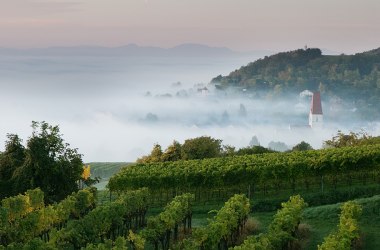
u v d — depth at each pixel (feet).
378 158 240.94
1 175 234.38
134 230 195.11
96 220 165.99
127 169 269.85
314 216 186.60
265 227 186.91
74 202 194.29
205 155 337.72
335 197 226.17
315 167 239.50
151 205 247.70
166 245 164.76
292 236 155.02
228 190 260.83
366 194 226.17
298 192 244.63
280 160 260.21
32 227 167.94
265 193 251.39
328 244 131.64
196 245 144.87
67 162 235.81
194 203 244.63
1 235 164.25
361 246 155.84
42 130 236.43
